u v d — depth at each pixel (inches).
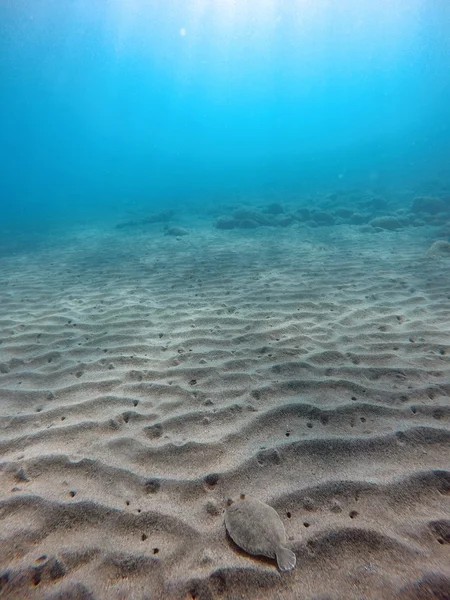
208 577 77.2
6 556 82.4
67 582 77.1
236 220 602.9
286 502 94.8
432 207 569.3
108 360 177.0
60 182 3006.9
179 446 116.3
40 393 150.6
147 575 78.3
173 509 94.5
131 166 3767.2
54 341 201.6
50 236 647.1
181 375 159.8
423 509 90.7
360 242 438.3
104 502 96.3
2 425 130.5
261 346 183.9
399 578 75.2
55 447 117.3
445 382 143.6
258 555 81.1
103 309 250.1
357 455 109.5
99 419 131.2
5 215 1130.7
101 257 438.3
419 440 113.5
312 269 327.3
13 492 99.6
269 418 127.7
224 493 99.0
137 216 862.5
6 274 372.5
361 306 231.3
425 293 245.9
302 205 796.0
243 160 2632.9
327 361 165.5
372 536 84.1
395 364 159.6
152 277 331.9
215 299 260.2
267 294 265.0
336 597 72.4
